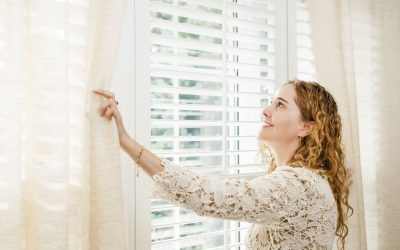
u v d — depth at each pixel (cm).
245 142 188
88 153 107
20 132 95
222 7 162
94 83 106
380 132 192
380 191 191
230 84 192
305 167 123
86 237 108
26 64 101
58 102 98
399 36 194
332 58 164
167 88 148
